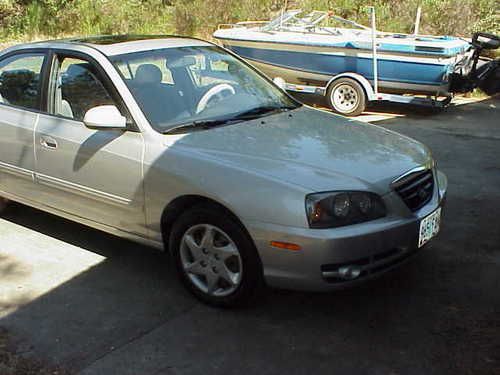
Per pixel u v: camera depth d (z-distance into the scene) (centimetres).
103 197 388
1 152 449
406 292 368
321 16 1017
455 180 584
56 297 373
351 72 924
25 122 428
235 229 328
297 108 445
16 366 303
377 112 947
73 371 300
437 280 382
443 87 873
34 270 410
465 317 339
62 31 1650
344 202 311
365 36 945
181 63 427
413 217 332
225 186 326
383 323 335
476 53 890
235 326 337
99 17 1619
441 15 1286
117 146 372
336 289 315
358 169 332
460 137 764
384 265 327
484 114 906
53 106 420
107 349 318
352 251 308
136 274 403
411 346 313
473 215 490
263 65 1006
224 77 442
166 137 362
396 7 1331
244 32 1023
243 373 296
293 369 297
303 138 370
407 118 893
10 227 484
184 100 397
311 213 306
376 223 317
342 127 406
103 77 391
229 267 345
